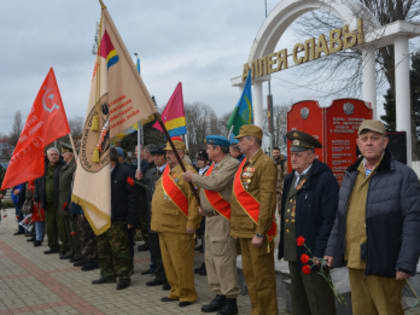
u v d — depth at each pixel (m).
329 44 10.55
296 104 5.96
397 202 2.73
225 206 4.42
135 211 5.68
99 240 5.93
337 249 3.03
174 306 4.84
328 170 3.42
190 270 4.91
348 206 3.02
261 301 3.99
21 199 10.32
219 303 4.62
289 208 3.58
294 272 3.62
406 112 9.20
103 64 4.59
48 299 5.23
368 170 2.97
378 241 2.76
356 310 3.03
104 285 5.82
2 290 5.68
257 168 3.92
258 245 3.78
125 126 4.56
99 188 4.56
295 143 3.49
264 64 12.70
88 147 4.68
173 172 5.00
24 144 6.26
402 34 9.10
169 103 6.77
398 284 2.83
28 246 9.24
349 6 9.99
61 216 7.73
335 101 5.55
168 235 4.88
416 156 18.20
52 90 6.36
